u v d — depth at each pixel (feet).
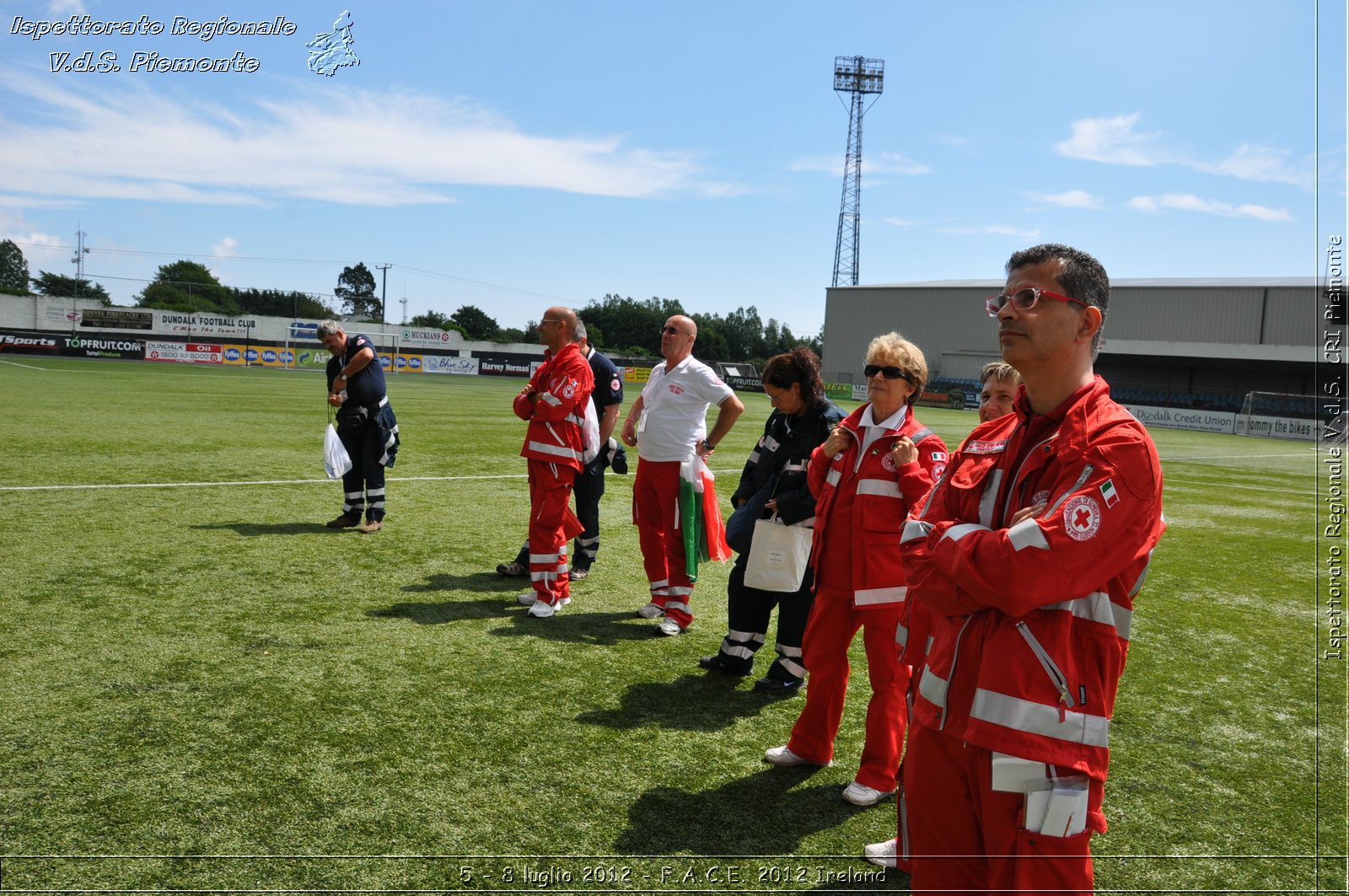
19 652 14.20
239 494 29.43
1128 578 5.78
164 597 17.63
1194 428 120.37
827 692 11.48
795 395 13.66
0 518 23.91
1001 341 6.07
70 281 245.24
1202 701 15.11
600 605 19.17
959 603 5.77
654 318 335.88
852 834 10.02
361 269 304.09
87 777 10.23
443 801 10.14
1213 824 10.72
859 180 210.79
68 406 57.36
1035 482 5.92
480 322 310.45
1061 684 5.59
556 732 12.31
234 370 135.23
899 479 10.65
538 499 17.58
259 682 13.47
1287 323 142.82
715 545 17.49
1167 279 169.27
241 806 9.77
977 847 6.08
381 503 24.94
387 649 15.33
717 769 11.49
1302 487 49.73
